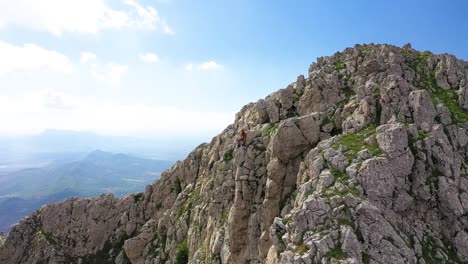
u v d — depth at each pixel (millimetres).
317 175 42500
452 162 41562
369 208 35438
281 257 35156
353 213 35469
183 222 80688
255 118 73875
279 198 51500
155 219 98312
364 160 41094
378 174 39250
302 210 37125
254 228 53625
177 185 101562
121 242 100375
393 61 62594
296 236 36312
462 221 38656
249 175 57750
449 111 48625
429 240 37719
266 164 57219
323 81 64188
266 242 48312
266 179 56250
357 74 64250
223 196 66188
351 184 38750
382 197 38531
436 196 39969
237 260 54531
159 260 81062
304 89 67438
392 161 40750
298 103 65688
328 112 57344
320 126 54750
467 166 42656
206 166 89562
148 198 106500
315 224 35875
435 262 35594
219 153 82375
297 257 33188
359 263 31922
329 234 34188
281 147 53375
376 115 50438
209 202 72750
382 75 59344
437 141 42875
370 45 75188
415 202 40438
